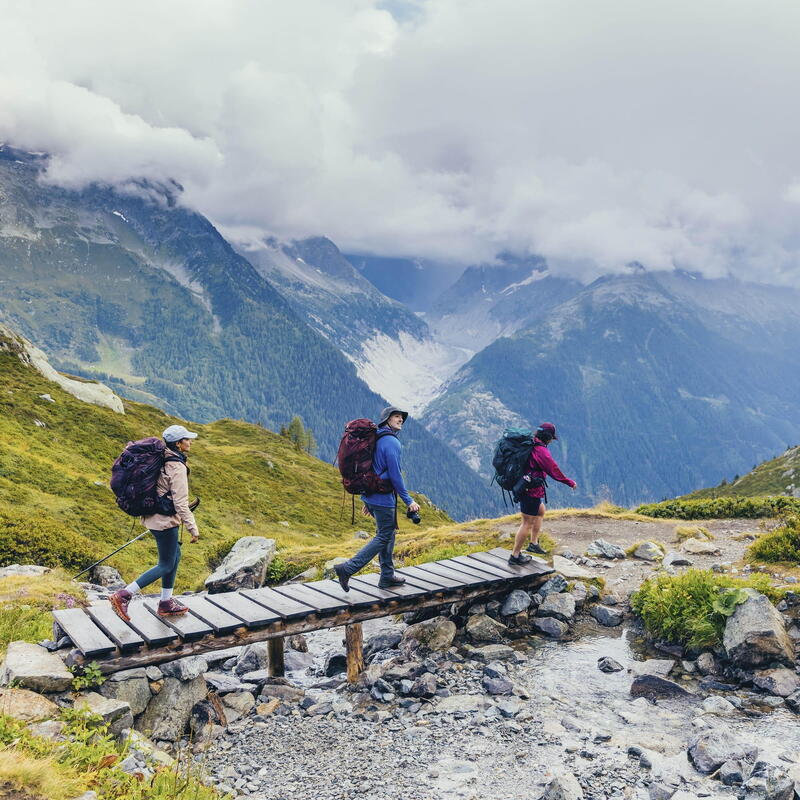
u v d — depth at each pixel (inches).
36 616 488.1
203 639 353.1
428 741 326.3
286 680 426.9
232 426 4921.3
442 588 450.9
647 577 569.0
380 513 420.5
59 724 275.3
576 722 338.0
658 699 369.1
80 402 2632.9
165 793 250.1
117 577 988.6
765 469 6560.0
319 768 305.3
